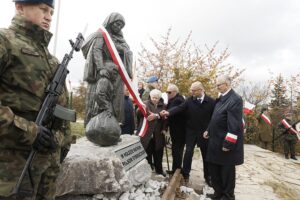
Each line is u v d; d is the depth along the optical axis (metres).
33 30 2.31
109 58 5.36
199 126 6.52
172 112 6.53
